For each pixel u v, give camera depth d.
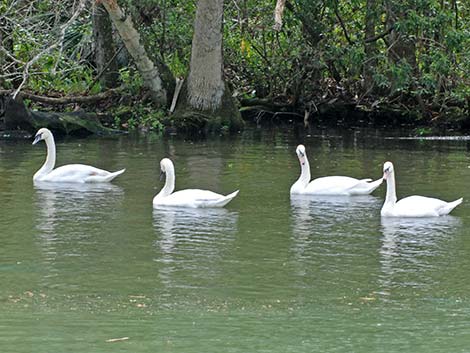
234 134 26.02
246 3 28.64
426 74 26.84
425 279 12.38
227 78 29.73
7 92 25.50
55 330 10.49
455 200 16.88
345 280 12.32
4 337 10.27
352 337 10.38
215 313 11.07
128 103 27.92
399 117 29.14
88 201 16.62
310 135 25.92
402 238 14.26
